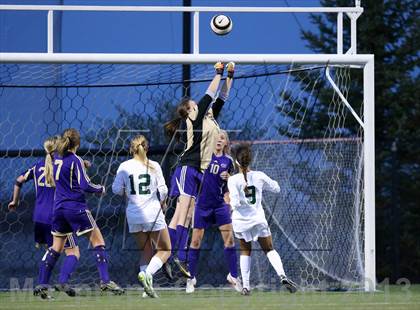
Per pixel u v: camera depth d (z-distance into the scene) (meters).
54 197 28.61
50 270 27.62
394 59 53.78
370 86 31.80
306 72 37.59
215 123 30.06
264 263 33.12
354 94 51.47
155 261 27.31
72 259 28.05
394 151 38.62
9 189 35.50
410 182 42.16
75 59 31.38
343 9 32.44
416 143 43.38
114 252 34.59
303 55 31.75
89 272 34.38
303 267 32.88
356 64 31.98
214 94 29.59
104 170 36.19
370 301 24.47
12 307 22.77
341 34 32.62
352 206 32.41
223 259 34.25
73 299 26.47
